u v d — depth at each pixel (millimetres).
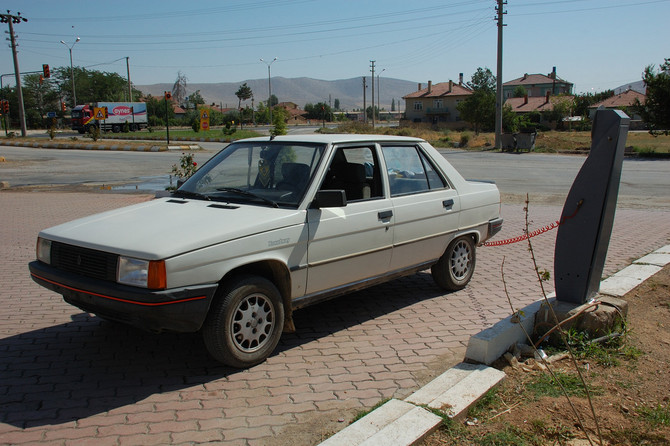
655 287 6152
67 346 4660
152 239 3879
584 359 4344
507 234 9742
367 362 4355
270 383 3982
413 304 5844
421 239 5523
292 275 4402
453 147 38688
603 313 4559
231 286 4023
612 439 3230
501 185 17406
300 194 4578
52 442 3186
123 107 60375
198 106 101500
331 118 133500
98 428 3348
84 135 51094
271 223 4234
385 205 5129
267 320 4320
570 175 20234
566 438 3252
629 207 13219
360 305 5816
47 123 83125
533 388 3869
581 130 70938
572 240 4719
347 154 5035
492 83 111938
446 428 3307
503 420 3447
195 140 45469
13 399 3711
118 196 14461
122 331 5023
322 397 3766
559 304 4770
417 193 5555
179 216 4367
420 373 4156
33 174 20312
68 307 5691
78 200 13625
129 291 3688
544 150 33438
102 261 3910
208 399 3738
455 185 6012
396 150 5516
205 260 3840
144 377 4082
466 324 5227
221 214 4348
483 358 4152
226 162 5305
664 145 36625
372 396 3783
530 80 110312
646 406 3611
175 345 4707
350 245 4812
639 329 4965
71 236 4180
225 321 3979
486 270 7305
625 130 4520
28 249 8250
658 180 18766
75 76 100438
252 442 3213
